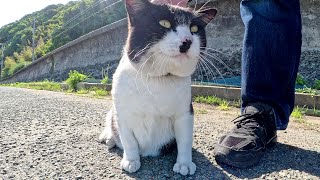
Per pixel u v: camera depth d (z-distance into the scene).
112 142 0.45
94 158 0.41
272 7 0.42
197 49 0.35
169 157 0.41
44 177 0.36
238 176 0.36
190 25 0.36
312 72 1.21
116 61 2.30
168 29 0.35
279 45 0.42
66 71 3.16
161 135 0.39
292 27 0.42
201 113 0.80
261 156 0.40
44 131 0.58
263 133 0.41
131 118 0.37
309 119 0.73
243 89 0.45
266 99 0.43
